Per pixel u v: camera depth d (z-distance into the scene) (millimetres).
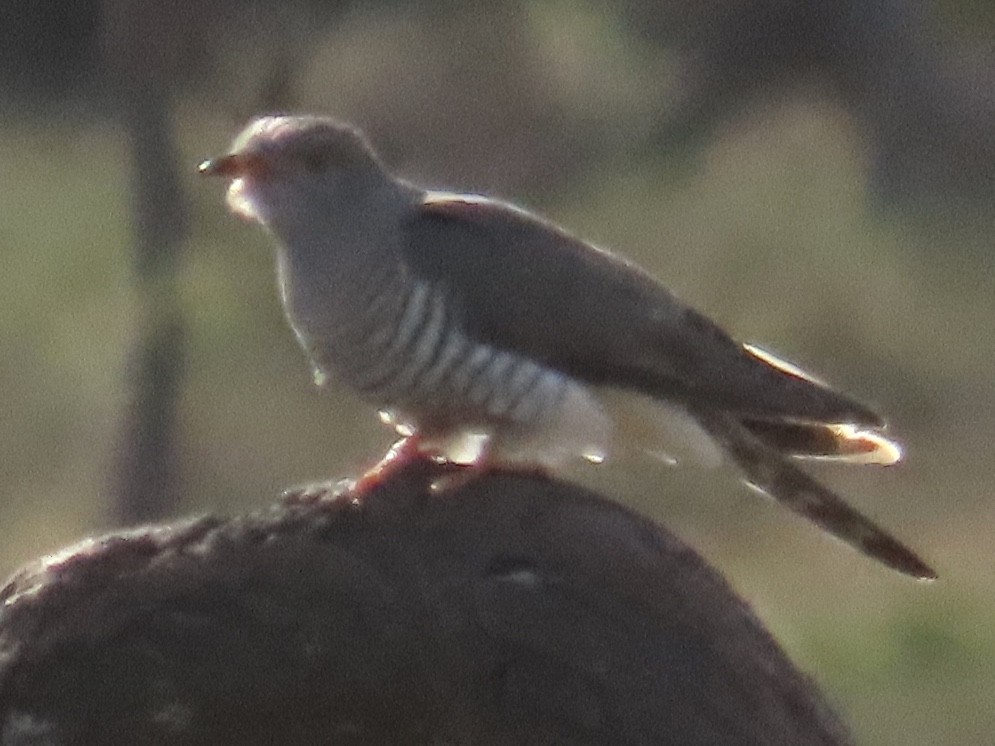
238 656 5715
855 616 16109
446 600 5758
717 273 21797
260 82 13828
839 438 6938
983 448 18797
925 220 23094
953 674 15453
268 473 17359
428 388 6781
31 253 21422
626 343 6855
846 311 21094
